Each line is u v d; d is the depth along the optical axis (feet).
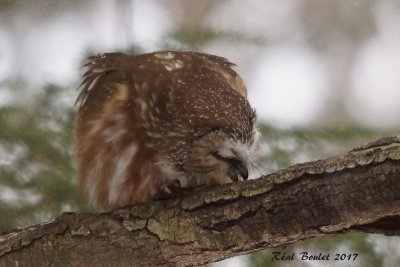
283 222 24.29
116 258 26.30
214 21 50.42
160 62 31.12
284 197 24.11
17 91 37.24
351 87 50.75
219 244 25.26
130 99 29.81
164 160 28.37
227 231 25.07
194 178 28.12
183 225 25.62
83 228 26.53
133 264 26.22
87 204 34.12
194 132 27.84
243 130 27.94
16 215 34.81
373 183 22.85
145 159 28.81
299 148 36.73
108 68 31.58
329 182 23.45
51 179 35.22
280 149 36.52
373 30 52.60
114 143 29.58
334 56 51.83
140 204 27.04
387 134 37.65
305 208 23.86
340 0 52.39
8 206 34.88
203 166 27.43
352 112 48.47
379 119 47.91
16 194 35.17
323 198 23.58
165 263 26.11
